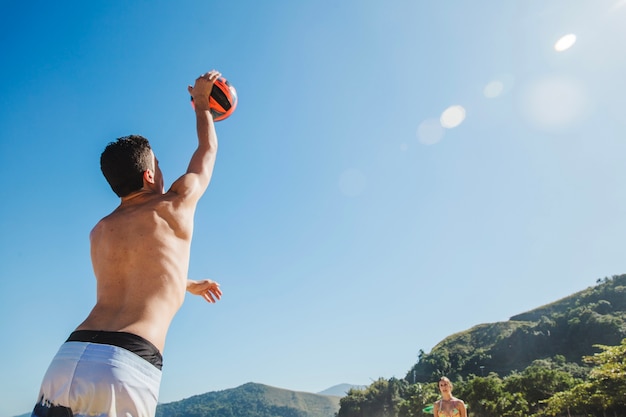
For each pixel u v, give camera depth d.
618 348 35.31
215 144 2.35
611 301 150.12
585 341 131.00
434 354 169.25
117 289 1.76
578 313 146.88
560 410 54.62
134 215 1.92
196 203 2.11
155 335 1.66
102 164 2.07
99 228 1.96
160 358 1.66
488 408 73.50
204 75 2.53
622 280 160.38
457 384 93.69
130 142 2.09
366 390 138.50
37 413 1.49
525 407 69.25
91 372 1.47
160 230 1.89
